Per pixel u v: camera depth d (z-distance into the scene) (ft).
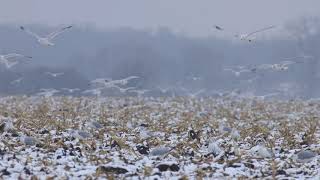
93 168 136.67
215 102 363.76
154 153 154.10
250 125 233.35
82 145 163.32
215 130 209.46
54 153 153.58
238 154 153.89
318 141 183.93
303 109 330.54
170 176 130.41
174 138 187.83
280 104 360.48
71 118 242.37
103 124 225.15
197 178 126.82
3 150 152.66
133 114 271.28
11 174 128.06
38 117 233.35
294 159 149.28
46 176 126.00
